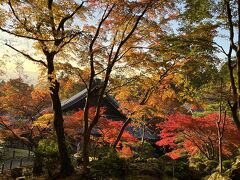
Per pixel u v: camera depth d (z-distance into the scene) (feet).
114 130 66.44
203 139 58.29
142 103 57.57
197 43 36.78
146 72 48.67
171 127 58.08
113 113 102.53
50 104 82.74
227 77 40.52
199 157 68.03
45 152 48.34
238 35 34.65
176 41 37.19
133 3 43.01
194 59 41.78
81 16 43.96
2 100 73.20
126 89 55.06
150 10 46.32
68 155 48.96
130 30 48.26
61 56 45.88
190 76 42.60
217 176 43.57
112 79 48.08
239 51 34.42
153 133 97.71
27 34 39.96
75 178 43.78
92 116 64.18
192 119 55.31
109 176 43.21
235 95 35.91
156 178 45.42
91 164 45.50
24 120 75.66
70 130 65.72
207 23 38.75
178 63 51.24
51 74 42.50
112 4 43.14
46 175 48.96
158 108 60.85
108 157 45.44
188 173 50.14
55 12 41.63
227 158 64.59
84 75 49.44
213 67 39.86
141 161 55.88
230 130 53.01
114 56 45.34
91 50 43.11
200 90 42.98
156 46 44.01
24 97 74.84
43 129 68.49
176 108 74.79
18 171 61.21
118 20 45.60
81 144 76.07
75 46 42.06
